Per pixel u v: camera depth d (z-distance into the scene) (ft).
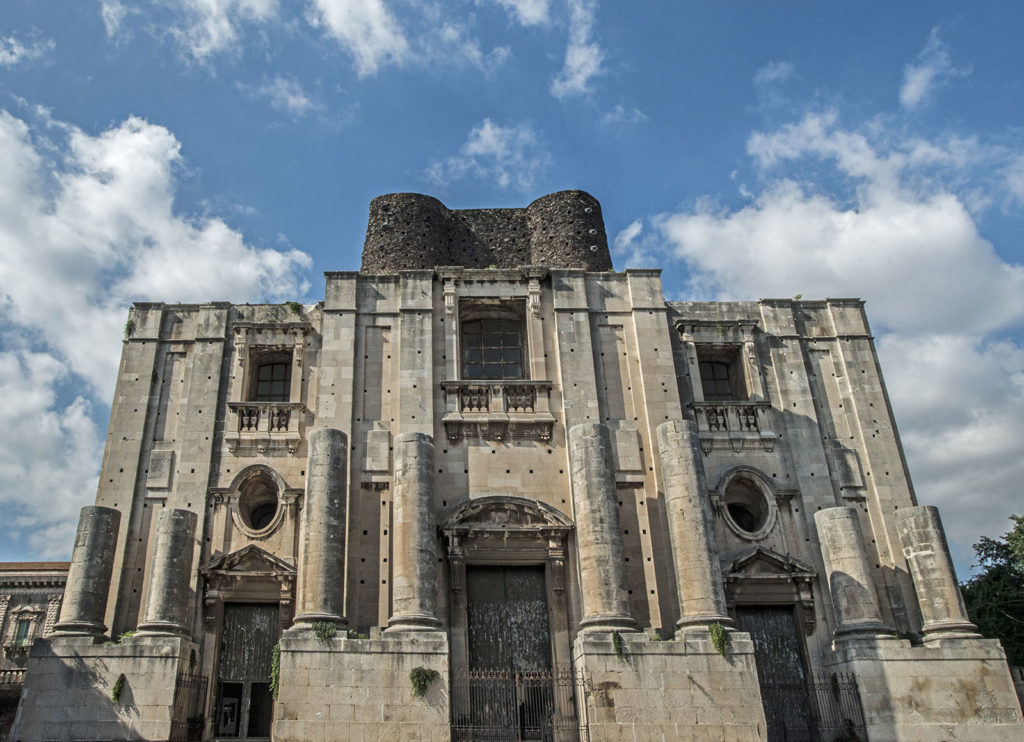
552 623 98.37
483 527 100.63
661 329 116.57
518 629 100.27
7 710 102.68
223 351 113.39
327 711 82.64
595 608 90.38
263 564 100.32
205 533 102.73
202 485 105.19
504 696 94.84
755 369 117.50
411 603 89.15
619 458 108.27
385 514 102.83
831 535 98.02
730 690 85.61
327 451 95.71
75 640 87.30
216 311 115.75
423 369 110.42
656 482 107.34
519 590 102.32
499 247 134.51
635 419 111.45
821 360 120.26
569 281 118.11
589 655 85.92
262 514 109.19
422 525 93.04
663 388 112.98
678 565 93.71
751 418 114.21
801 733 96.58
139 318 115.55
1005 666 91.04
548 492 105.70
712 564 92.38
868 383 118.52
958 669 90.63
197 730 90.74
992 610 133.69
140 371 112.16
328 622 87.20
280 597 99.14
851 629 93.71
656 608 101.04
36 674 85.66
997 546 145.07
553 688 93.35
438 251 130.52
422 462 96.37
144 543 103.19
